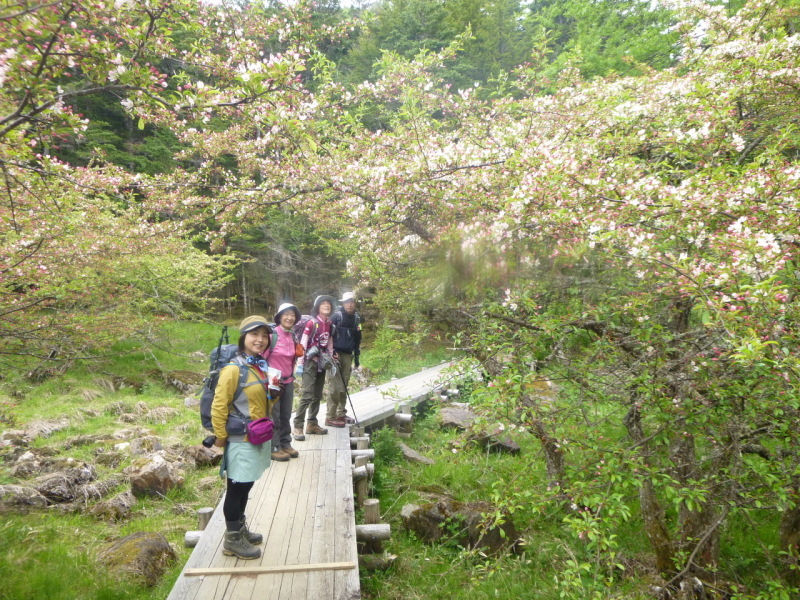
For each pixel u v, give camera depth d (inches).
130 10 114.1
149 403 394.9
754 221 113.3
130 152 738.8
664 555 171.9
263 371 134.6
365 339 646.5
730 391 122.6
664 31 537.0
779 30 185.2
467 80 707.4
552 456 183.5
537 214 135.3
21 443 281.3
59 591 158.7
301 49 185.9
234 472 128.5
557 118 229.5
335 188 187.9
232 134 230.4
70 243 273.6
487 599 173.6
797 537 161.9
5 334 239.5
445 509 213.3
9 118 108.1
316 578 129.1
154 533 197.2
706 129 152.9
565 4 673.0
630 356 149.9
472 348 160.4
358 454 241.1
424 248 170.4
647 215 123.2
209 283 601.9
